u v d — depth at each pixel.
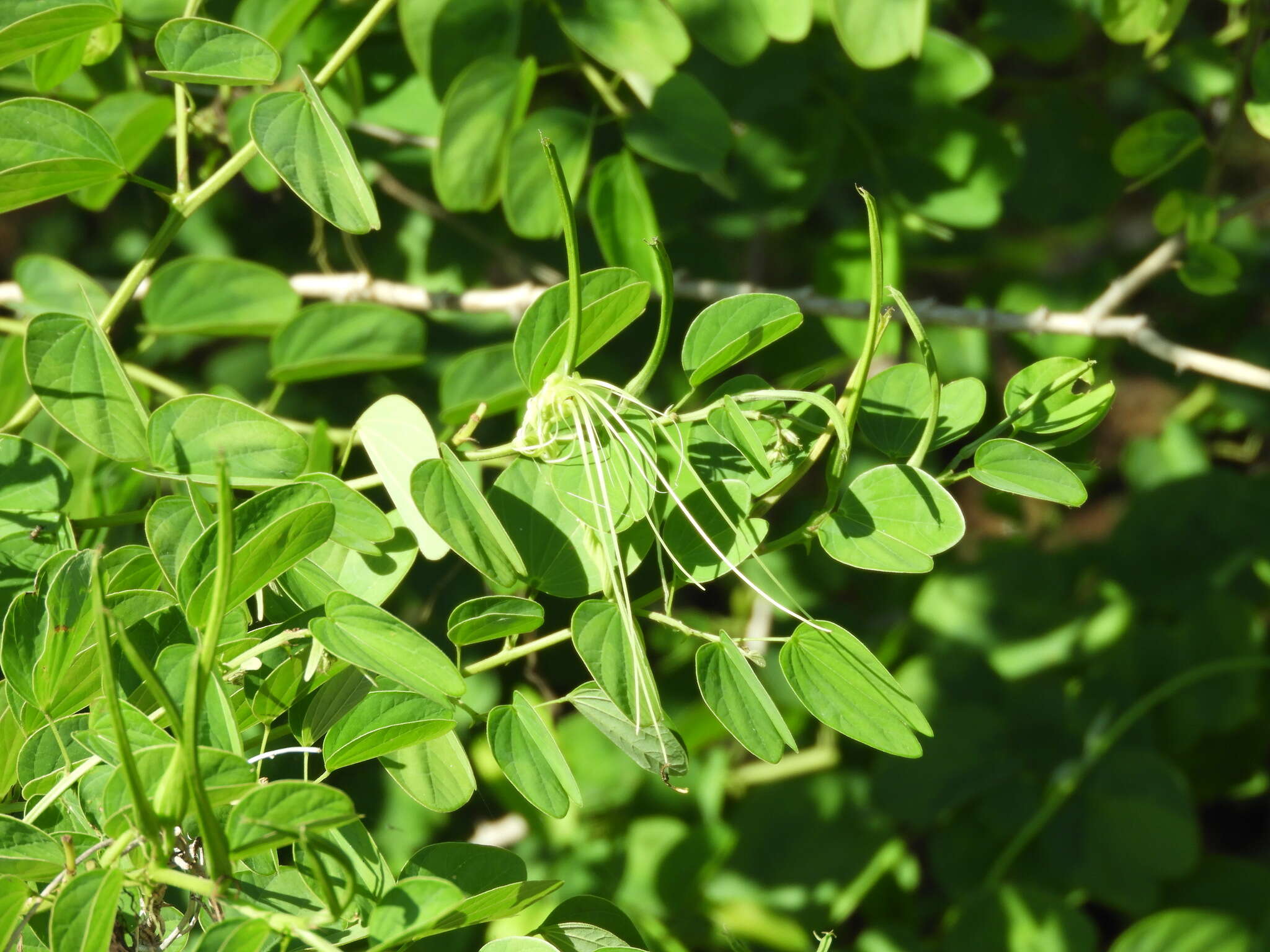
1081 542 2.02
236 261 1.40
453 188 1.38
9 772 1.19
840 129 1.50
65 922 1.12
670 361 1.75
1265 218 2.58
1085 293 1.86
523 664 1.71
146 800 1.11
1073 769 1.75
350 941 1.16
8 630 1.17
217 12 1.39
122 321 1.68
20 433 1.28
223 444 1.20
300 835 1.12
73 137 1.22
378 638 1.17
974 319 1.44
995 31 1.62
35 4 1.24
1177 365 1.41
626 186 1.40
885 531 1.18
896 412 1.21
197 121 1.42
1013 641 1.88
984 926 1.66
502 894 1.16
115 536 1.38
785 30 1.38
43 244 2.06
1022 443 1.19
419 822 1.65
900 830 1.80
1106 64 2.01
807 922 1.72
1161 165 1.43
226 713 1.15
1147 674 1.80
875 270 1.16
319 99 1.21
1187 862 1.66
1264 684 1.82
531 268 1.69
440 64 1.39
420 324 1.40
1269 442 2.17
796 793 1.84
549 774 1.18
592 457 1.19
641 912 1.66
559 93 1.53
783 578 1.90
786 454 1.19
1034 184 1.70
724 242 1.83
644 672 1.17
